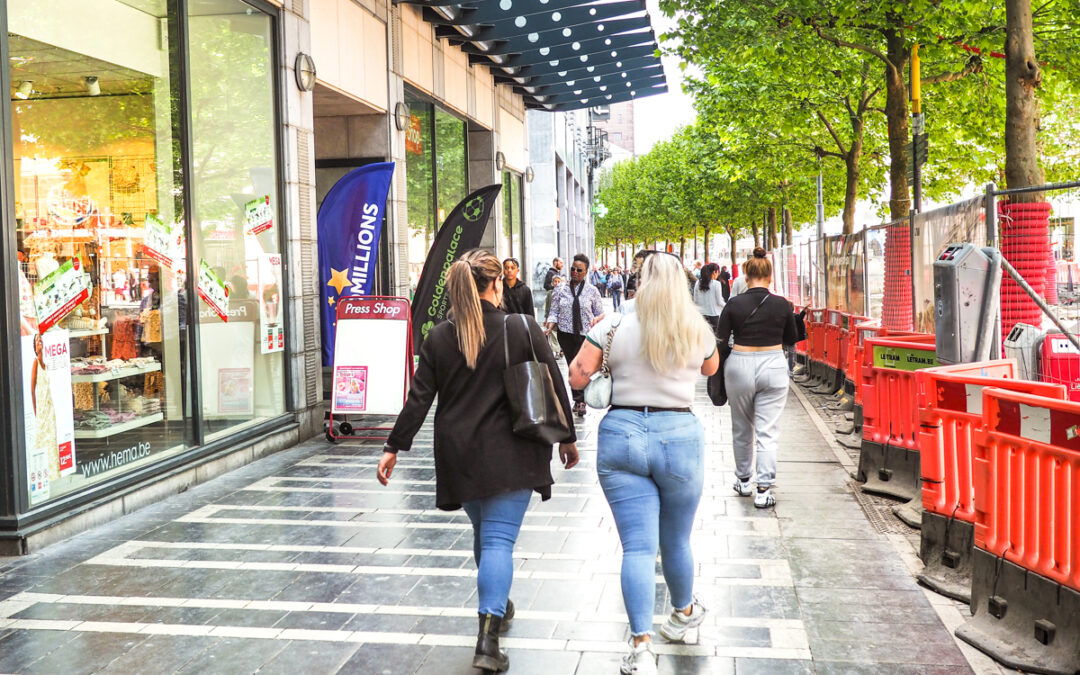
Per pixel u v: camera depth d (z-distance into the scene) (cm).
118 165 728
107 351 700
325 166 1309
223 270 873
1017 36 894
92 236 690
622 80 2059
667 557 416
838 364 1331
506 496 407
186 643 439
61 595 511
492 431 403
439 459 407
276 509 697
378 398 969
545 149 3353
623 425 397
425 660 415
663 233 7581
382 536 620
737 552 567
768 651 417
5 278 587
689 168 4141
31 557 582
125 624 466
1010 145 905
